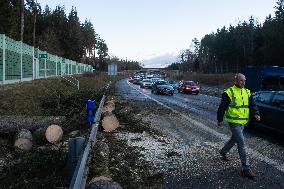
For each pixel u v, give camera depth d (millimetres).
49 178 6684
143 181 6961
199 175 7418
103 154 7289
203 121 15602
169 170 7746
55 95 19172
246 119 7715
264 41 88438
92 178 5848
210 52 144625
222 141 10953
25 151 9062
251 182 6988
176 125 14273
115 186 5312
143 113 18062
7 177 7059
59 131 10055
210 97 34969
